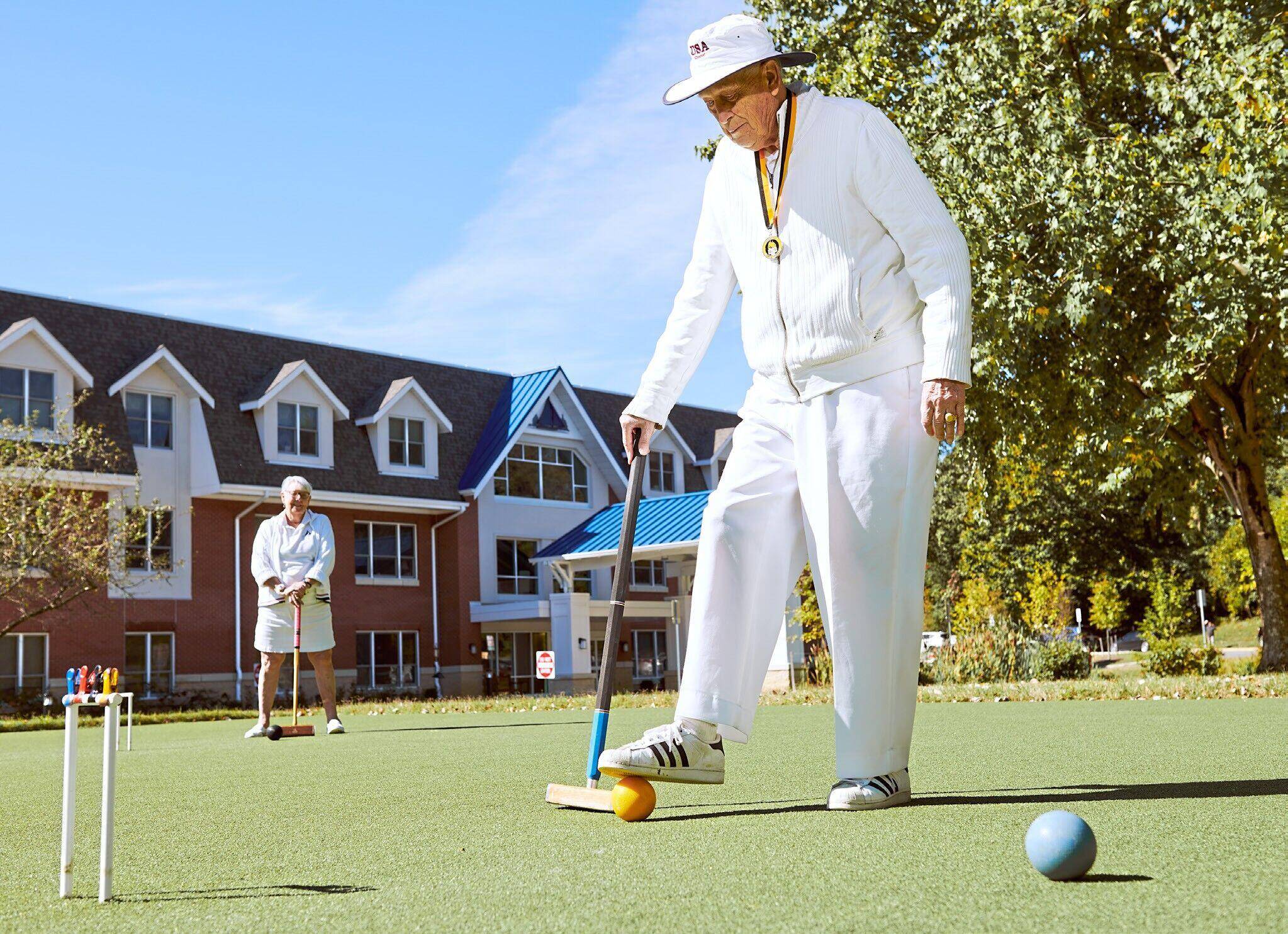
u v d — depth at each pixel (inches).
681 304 154.6
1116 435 650.8
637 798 125.0
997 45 652.1
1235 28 573.9
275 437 1125.7
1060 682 599.8
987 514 820.6
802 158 138.6
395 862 104.3
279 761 232.7
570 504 1379.2
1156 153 616.1
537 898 84.0
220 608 1070.4
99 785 193.0
